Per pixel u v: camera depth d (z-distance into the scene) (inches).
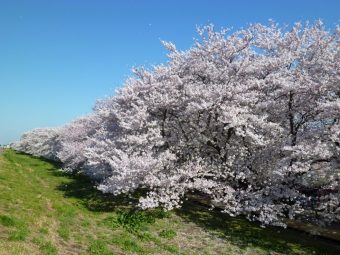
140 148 867.4
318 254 623.5
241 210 729.0
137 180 801.6
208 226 762.2
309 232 751.1
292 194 722.8
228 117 763.4
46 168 1600.6
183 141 898.1
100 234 639.1
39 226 589.3
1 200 701.3
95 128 1432.1
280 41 903.7
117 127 1026.7
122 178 766.5
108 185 850.1
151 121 902.4
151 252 580.4
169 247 608.4
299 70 829.8
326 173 680.4
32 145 2546.8
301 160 699.4
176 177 783.1
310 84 738.8
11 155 2112.5
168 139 903.7
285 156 753.6
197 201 977.5
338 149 642.2
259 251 629.6
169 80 940.6
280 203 758.5
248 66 872.3
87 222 693.3
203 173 831.1
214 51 925.2
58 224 642.8
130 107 991.0
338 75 721.0
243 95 808.3
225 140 866.1
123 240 612.4
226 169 823.1
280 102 798.5
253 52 935.0
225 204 807.7
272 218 690.8
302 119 817.5
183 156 904.9
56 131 2158.0
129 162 784.3
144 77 976.9
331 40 837.2
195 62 938.1
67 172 1443.2
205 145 903.1
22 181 1069.8
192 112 842.2
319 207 701.9
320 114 730.2
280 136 780.6
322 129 721.6
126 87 981.2
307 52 858.8
